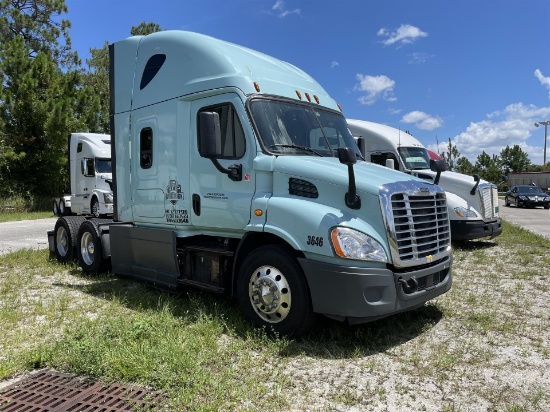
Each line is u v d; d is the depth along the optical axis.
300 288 4.41
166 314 5.04
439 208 5.05
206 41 5.60
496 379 3.81
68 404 3.27
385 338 4.69
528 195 29.83
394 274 4.29
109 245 7.27
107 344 4.09
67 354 3.96
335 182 4.47
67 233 8.34
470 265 8.57
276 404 3.32
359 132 12.79
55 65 27.27
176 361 3.77
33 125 25.31
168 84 5.94
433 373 3.91
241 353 4.20
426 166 12.35
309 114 5.57
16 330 4.80
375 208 4.30
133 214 6.62
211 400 3.32
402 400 3.44
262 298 4.62
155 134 6.12
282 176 4.76
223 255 5.23
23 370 3.86
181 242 5.95
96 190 14.28
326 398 3.44
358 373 3.89
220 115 5.27
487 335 4.83
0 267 8.16
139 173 6.45
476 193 10.75
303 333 4.51
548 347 4.52
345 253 4.14
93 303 5.81
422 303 4.69
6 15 32.12
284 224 4.54
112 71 6.94
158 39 6.22
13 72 25.05
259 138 4.91
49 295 6.22
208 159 5.39
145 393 3.41
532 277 7.52
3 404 3.26
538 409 3.33
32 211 25.36
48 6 34.34
